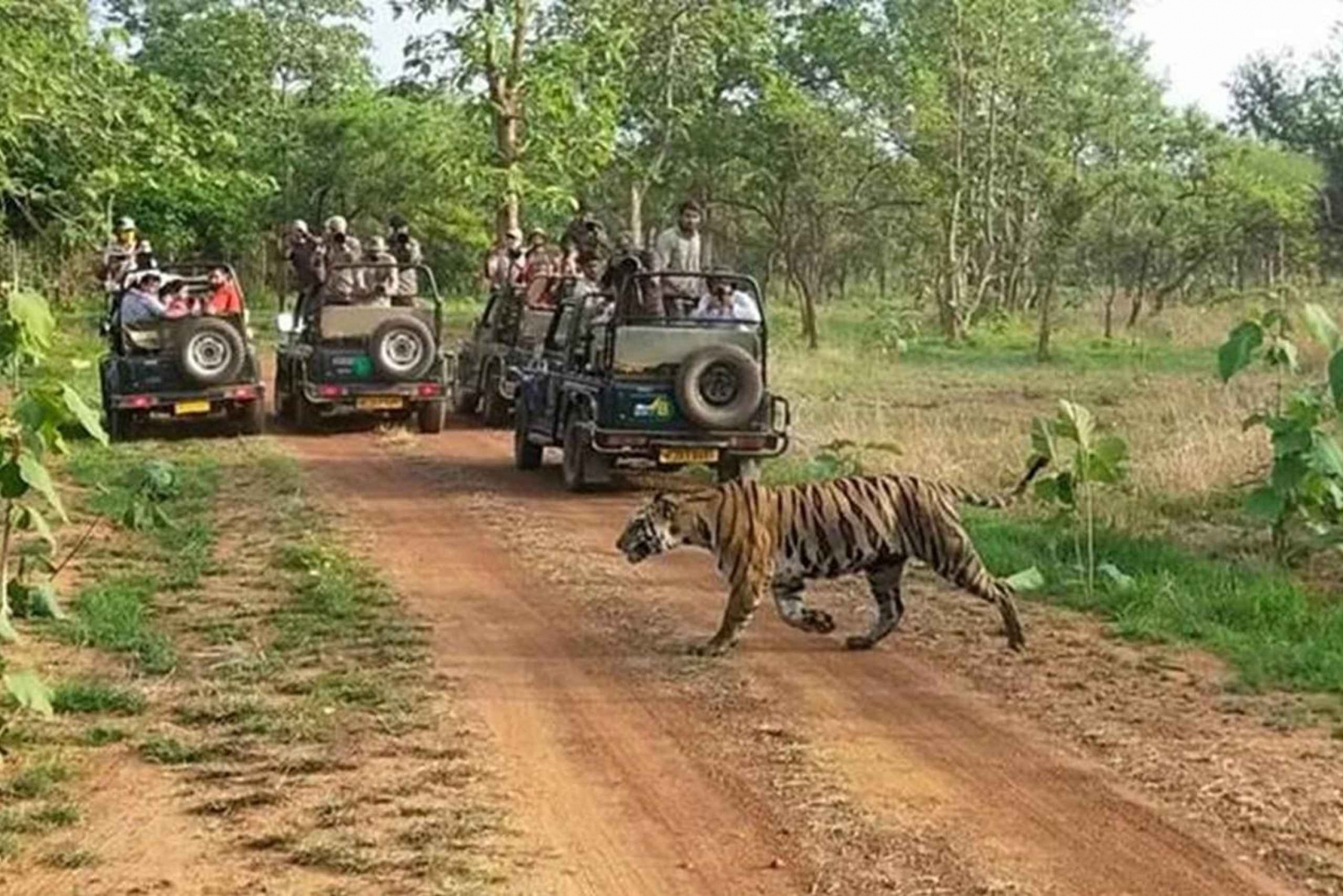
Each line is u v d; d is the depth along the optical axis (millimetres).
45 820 6988
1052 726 8477
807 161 42375
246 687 9000
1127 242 46938
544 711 8695
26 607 7652
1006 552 12250
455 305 46844
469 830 6922
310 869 6488
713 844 6816
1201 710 8750
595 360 16016
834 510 9852
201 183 24828
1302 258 48844
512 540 13531
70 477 16469
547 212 34469
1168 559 12086
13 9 17781
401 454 18859
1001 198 44531
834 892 6324
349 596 11188
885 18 43281
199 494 15500
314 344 20203
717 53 38750
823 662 9727
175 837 6824
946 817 7141
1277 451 11281
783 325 42438
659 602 11312
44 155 20828
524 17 30203
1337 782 7582
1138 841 6863
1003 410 22781
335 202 49875
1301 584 11547
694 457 15516
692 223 17578
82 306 31172
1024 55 41375
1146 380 27938
